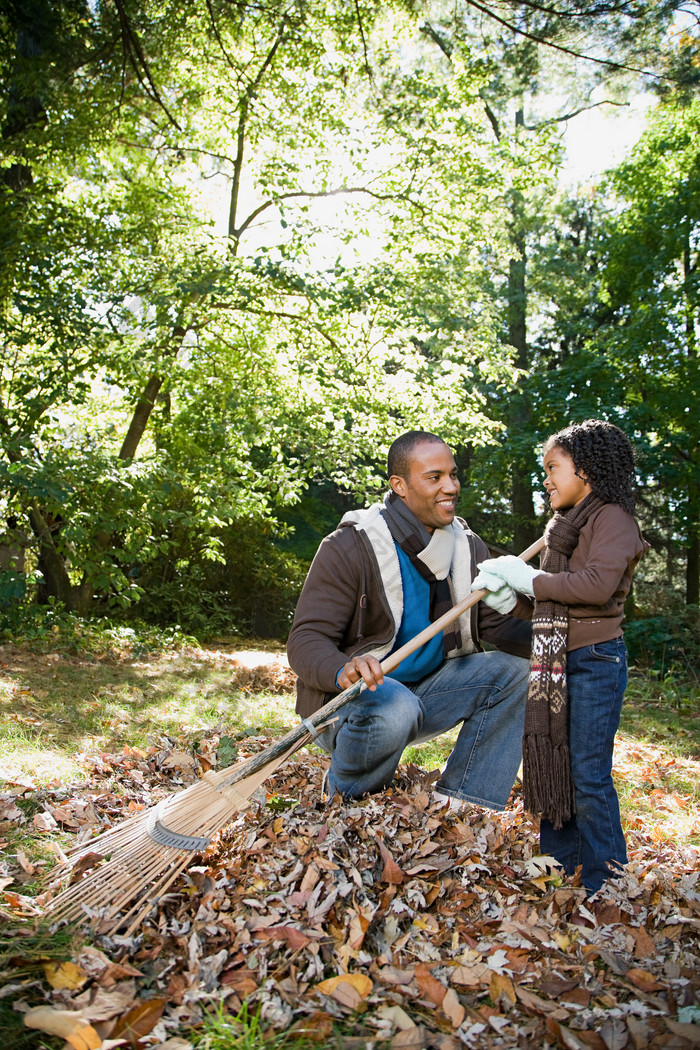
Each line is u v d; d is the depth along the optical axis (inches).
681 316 578.9
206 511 416.5
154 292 367.9
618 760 194.1
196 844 94.0
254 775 100.8
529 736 103.0
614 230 655.1
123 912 89.1
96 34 318.3
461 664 123.1
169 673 285.0
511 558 110.7
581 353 631.8
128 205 384.2
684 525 599.5
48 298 344.2
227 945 83.2
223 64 395.9
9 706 195.3
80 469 331.3
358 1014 74.7
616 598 104.7
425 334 441.1
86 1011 71.3
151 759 153.5
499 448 639.1
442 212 428.8
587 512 106.3
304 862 94.3
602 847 101.7
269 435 427.8
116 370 378.6
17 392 354.0
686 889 99.4
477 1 279.3
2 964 79.4
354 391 422.6
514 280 733.3
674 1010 76.5
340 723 116.6
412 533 117.8
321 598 117.9
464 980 79.4
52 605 361.1
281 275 373.1
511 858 105.0
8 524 359.6
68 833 114.7
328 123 406.3
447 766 122.3
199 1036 70.4
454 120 407.8
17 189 386.0
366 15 362.3
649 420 576.1
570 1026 73.9
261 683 285.1
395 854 98.1
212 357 424.8
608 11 265.3
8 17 307.7
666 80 291.4
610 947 86.8
